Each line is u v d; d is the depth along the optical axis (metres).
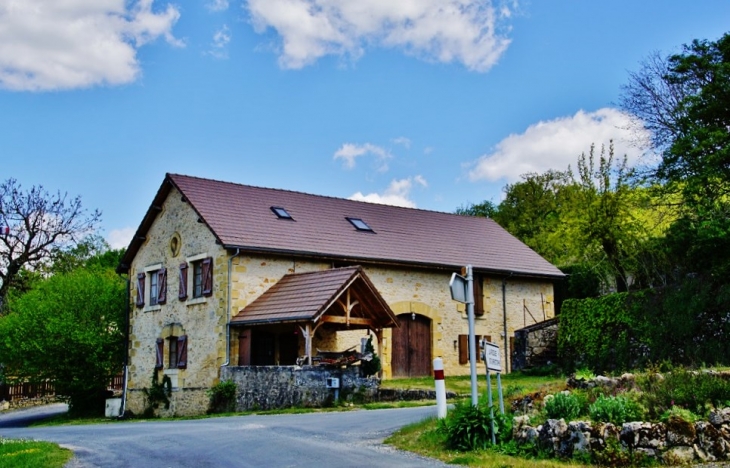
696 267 21.16
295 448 11.74
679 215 25.59
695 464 9.37
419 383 24.06
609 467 9.49
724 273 19.80
